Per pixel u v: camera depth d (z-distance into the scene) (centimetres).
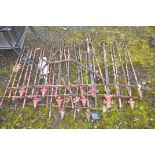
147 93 505
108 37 638
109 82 529
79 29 661
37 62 578
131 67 560
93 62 565
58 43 625
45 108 485
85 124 462
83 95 492
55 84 528
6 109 487
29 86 507
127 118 468
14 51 574
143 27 665
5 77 545
